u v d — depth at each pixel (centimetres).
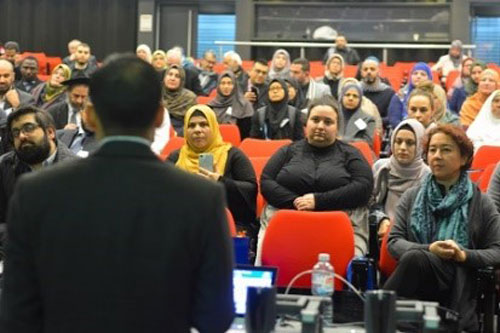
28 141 427
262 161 523
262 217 448
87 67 1038
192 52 1542
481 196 374
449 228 367
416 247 361
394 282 351
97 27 1539
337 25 1404
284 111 671
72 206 174
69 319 172
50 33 1548
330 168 441
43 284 175
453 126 376
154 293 172
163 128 639
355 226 431
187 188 177
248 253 368
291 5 1418
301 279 387
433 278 349
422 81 656
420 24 1388
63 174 178
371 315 234
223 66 1154
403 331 285
